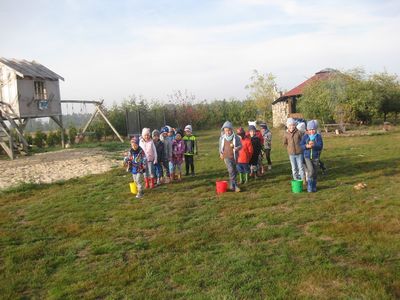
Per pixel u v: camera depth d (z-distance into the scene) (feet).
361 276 15.60
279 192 31.55
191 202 29.60
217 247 19.94
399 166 39.99
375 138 70.69
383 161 43.57
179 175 41.22
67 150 76.69
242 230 22.25
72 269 18.40
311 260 17.47
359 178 35.19
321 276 15.78
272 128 121.60
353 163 43.60
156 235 22.57
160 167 37.45
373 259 17.15
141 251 20.07
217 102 155.12
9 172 49.80
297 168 34.60
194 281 16.19
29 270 18.66
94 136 104.47
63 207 30.45
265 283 15.58
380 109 102.89
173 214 26.68
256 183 35.76
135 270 17.78
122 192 34.65
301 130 37.88
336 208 25.45
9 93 74.33
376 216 23.25
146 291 15.69
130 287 16.16
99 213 28.02
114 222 25.64
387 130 84.64
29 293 16.38
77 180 42.24
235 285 15.65
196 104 144.46
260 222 23.68
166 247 20.43
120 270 17.83
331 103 91.40
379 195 28.43
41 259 19.95
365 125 98.17
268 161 42.93
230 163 32.78
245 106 154.30
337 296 14.25
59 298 15.53
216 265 17.60
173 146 38.55
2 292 16.43
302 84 118.93
